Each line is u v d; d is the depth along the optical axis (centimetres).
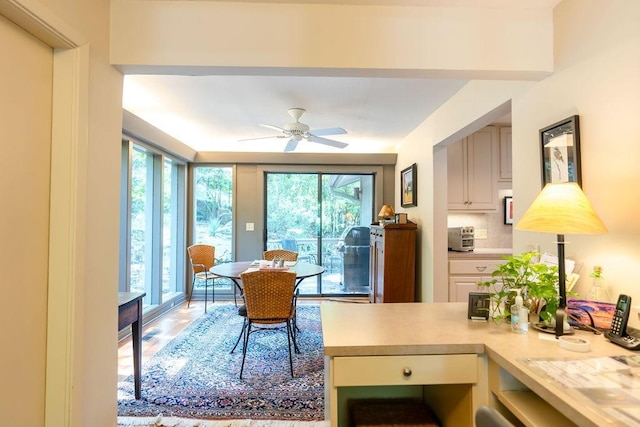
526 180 200
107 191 164
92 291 153
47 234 137
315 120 385
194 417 207
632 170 134
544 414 107
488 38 178
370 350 124
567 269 160
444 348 126
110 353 168
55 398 137
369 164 518
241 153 502
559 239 140
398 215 408
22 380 126
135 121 330
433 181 359
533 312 155
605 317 137
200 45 170
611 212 143
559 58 174
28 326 129
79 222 141
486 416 77
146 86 285
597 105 150
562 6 172
